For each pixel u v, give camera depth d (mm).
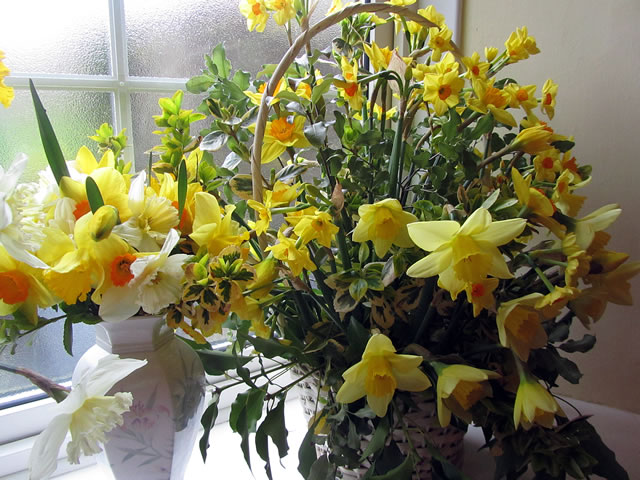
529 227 533
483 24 786
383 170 544
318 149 500
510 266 496
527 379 450
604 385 751
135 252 406
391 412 481
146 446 456
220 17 768
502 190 517
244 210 563
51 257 384
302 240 442
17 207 360
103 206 385
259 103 523
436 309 507
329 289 521
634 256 714
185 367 480
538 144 514
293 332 551
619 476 480
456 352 533
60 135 672
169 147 516
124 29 691
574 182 569
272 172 523
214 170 528
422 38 581
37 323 422
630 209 709
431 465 514
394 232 453
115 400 401
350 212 527
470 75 536
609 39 695
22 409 646
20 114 646
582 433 472
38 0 635
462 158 522
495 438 486
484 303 439
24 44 635
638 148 694
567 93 735
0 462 608
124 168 499
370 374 442
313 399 564
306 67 552
